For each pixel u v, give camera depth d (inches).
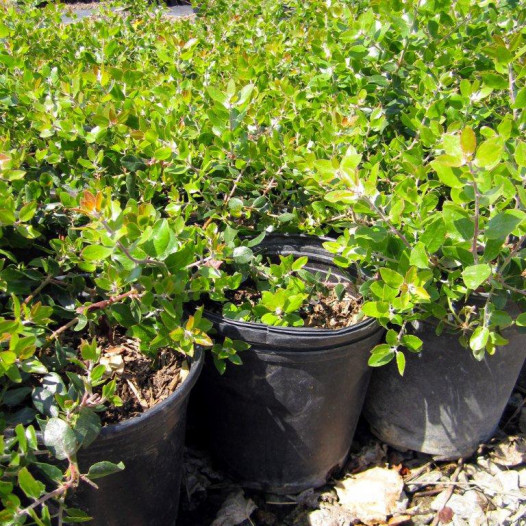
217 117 78.8
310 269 85.7
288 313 69.4
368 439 94.5
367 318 72.8
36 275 64.3
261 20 147.9
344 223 75.1
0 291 69.9
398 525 81.4
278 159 81.1
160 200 85.5
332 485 85.7
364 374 78.8
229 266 80.9
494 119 101.3
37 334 58.1
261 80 102.9
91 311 65.3
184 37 127.0
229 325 68.1
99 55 110.2
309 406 73.6
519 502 85.4
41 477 55.1
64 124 75.9
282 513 81.2
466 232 60.6
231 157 80.7
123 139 81.2
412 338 67.1
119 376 63.4
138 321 61.1
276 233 86.4
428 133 74.1
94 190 69.3
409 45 92.3
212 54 119.7
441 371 83.1
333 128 80.1
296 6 154.9
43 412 54.0
